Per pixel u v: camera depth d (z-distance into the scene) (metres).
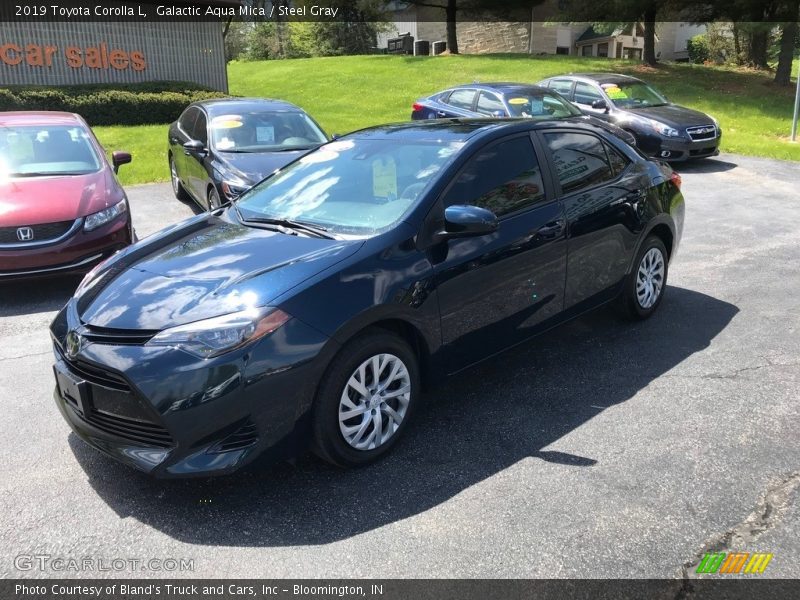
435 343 3.60
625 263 4.88
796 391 4.08
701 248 7.40
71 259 6.00
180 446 2.90
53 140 7.11
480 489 3.16
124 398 2.98
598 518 2.93
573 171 4.53
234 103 9.12
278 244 3.57
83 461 3.46
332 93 21.58
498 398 4.07
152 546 2.82
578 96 13.02
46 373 4.54
